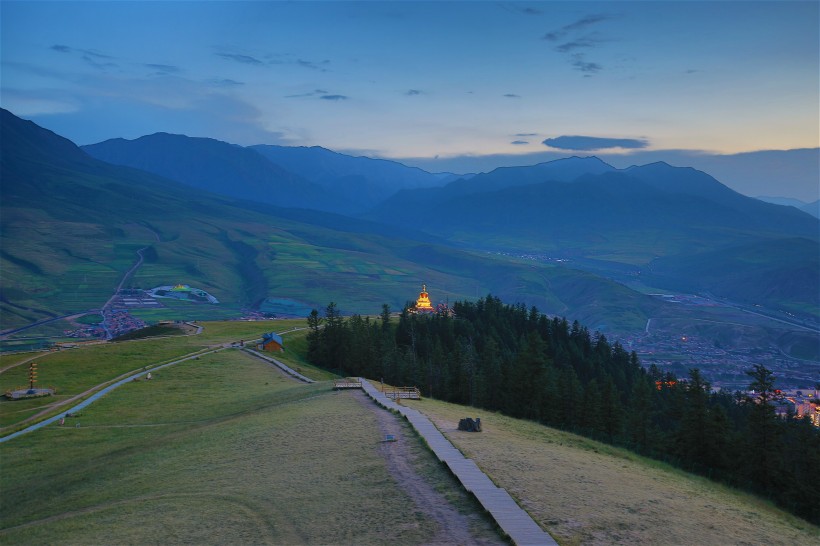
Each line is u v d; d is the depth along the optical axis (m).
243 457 51.91
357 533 33.72
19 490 56.41
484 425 70.25
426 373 136.38
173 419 86.25
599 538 33.34
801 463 85.31
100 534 36.41
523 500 37.91
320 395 88.38
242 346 163.88
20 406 96.50
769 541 39.59
